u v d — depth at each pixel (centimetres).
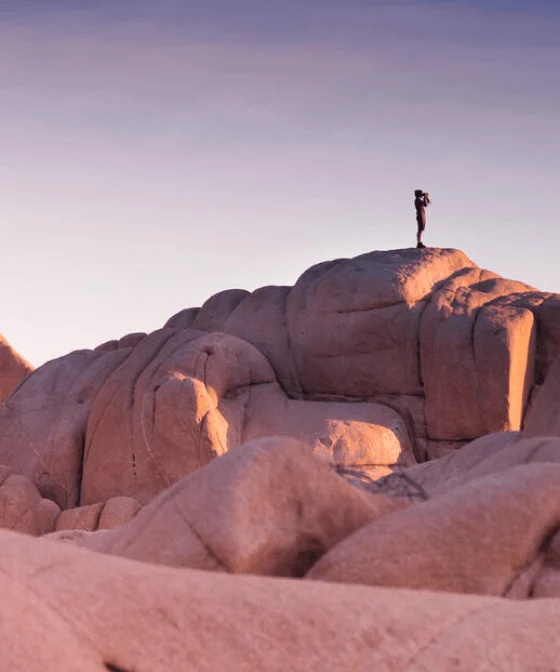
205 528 230
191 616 142
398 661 131
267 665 134
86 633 138
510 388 1845
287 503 245
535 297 1995
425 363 1925
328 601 145
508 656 127
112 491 1870
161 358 1956
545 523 233
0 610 131
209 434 1783
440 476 473
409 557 221
